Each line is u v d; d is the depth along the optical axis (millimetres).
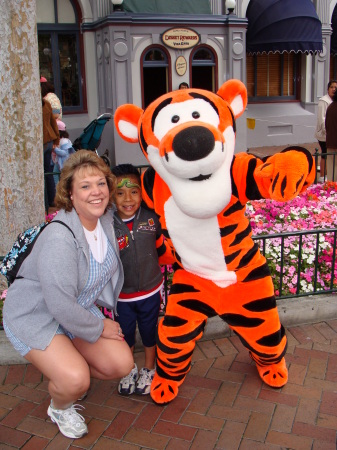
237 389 3201
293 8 11750
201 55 11023
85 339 2648
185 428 2879
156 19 10180
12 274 2672
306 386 3205
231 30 10852
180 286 2865
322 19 12969
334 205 5527
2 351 3473
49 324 2625
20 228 4008
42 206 4145
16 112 3795
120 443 2783
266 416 2947
